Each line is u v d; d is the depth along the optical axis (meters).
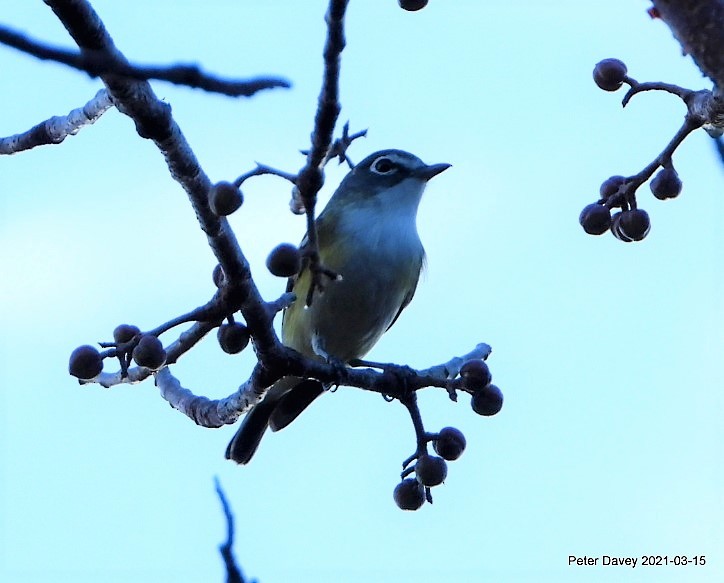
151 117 7.17
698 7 5.30
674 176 8.74
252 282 8.56
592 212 8.96
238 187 7.16
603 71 8.58
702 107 8.12
